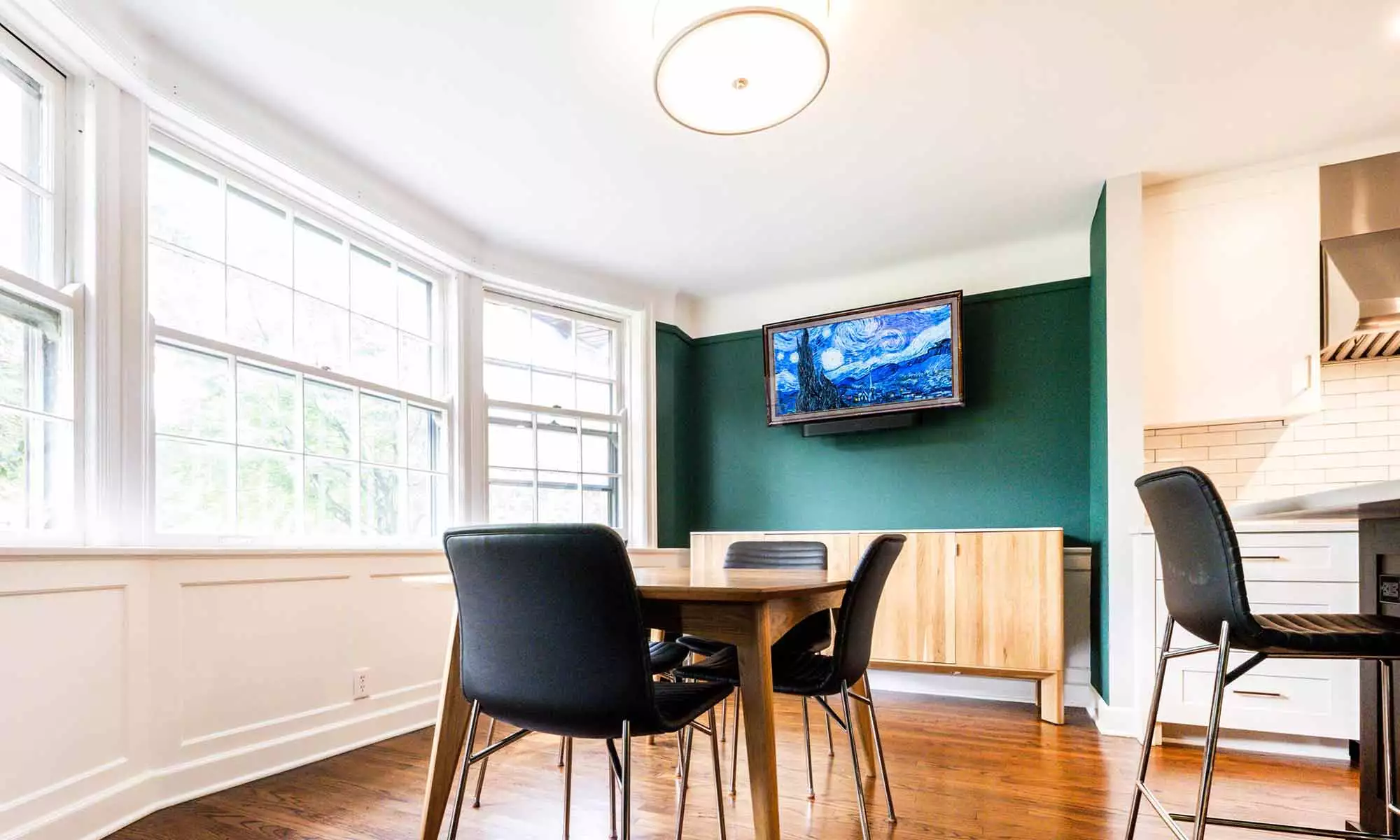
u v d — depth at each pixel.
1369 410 3.00
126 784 1.97
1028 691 3.62
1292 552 2.58
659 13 2.04
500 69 2.32
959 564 3.41
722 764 2.55
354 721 2.75
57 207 2.01
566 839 1.85
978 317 4.05
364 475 3.07
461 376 3.62
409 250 3.39
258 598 2.42
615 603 1.24
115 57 2.04
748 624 1.50
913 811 2.07
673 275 4.42
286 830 1.94
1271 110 2.56
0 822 1.62
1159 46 2.21
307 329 2.86
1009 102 2.52
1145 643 2.80
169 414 2.32
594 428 4.41
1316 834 1.46
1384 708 1.66
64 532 1.92
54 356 1.96
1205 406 2.96
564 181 3.12
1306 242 2.86
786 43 1.82
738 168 3.02
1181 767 2.48
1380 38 2.16
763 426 4.68
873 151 2.87
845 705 1.76
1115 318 3.02
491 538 1.32
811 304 4.59
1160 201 3.12
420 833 1.88
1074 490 3.73
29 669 1.72
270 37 2.16
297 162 2.66
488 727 3.05
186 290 2.41
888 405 4.03
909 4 2.00
